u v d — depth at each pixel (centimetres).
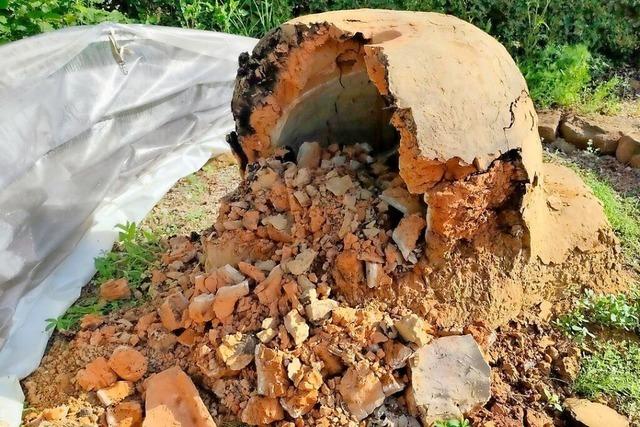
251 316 253
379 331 239
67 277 330
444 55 232
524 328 273
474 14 517
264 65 267
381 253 247
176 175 409
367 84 282
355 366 232
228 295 254
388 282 247
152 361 265
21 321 304
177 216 379
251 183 284
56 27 438
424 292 249
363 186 270
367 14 269
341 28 243
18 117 314
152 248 343
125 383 256
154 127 401
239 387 245
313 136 303
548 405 249
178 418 242
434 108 220
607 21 519
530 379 257
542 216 277
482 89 234
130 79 376
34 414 258
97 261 332
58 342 293
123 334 278
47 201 327
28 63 326
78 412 251
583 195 310
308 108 285
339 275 250
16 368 279
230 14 509
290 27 253
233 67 444
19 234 311
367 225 251
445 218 234
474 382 235
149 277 321
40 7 426
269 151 292
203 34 416
